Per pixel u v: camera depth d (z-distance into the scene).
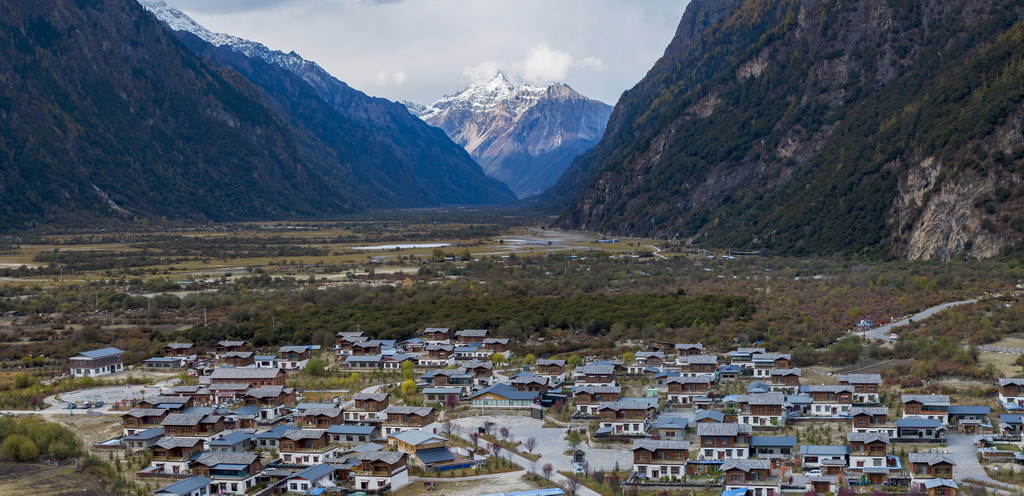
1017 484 188.62
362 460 199.38
